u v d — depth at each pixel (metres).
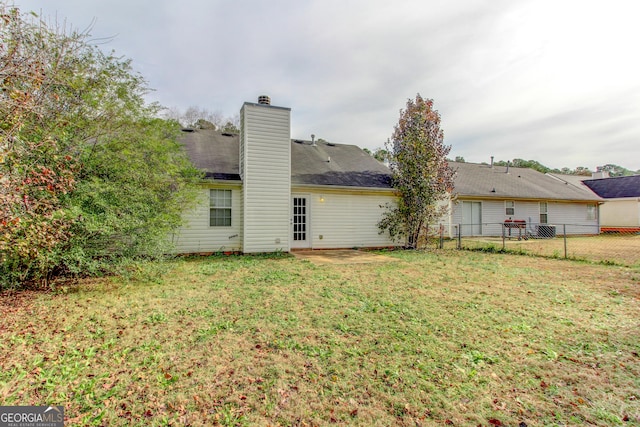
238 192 10.70
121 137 6.27
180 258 9.12
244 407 2.32
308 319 4.15
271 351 3.23
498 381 2.69
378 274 7.08
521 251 11.01
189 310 4.52
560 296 5.30
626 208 23.03
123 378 2.71
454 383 2.65
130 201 5.97
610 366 2.95
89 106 5.73
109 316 4.27
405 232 12.48
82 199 5.30
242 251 10.28
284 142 10.53
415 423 2.16
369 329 3.81
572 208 20.83
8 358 3.07
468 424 2.15
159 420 2.18
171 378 2.70
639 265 8.33
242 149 10.53
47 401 2.39
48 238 4.67
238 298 5.11
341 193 12.14
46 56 4.62
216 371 2.82
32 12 4.30
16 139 3.78
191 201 8.43
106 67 6.12
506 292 5.56
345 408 2.31
